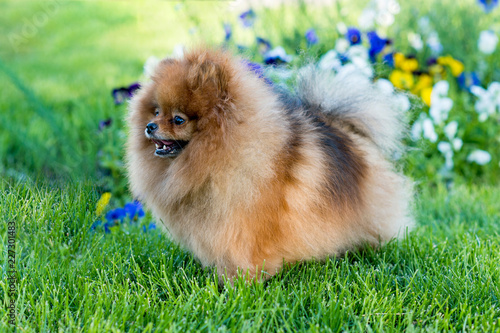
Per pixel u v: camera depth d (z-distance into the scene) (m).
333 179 1.16
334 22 2.08
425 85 1.63
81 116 1.98
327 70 1.29
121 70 2.60
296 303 1.10
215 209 1.11
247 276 1.13
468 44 2.09
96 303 1.08
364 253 1.25
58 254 1.15
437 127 1.61
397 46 1.99
